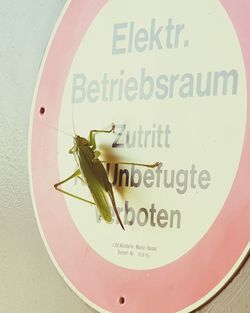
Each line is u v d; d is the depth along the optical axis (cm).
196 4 28
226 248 27
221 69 27
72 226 31
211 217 27
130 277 29
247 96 27
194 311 27
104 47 31
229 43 27
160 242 28
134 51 30
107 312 30
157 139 29
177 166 28
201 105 28
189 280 27
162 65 29
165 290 28
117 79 30
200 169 27
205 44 28
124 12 31
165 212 28
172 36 29
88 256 31
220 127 27
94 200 30
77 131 31
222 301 27
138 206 29
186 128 28
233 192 27
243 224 26
